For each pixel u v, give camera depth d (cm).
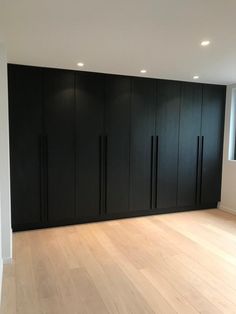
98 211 413
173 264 283
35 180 373
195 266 279
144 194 441
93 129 396
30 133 364
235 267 278
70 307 212
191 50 277
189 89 453
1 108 266
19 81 352
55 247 322
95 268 273
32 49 277
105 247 324
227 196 487
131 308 211
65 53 292
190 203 480
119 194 423
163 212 462
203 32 228
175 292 233
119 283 246
